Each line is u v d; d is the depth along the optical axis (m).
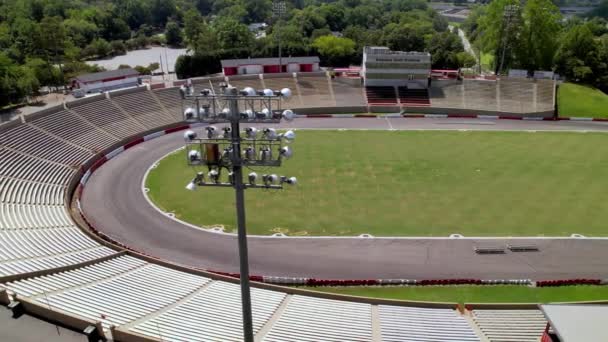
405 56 95.75
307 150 71.56
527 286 40.22
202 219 50.59
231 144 20.84
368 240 46.97
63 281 33.22
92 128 72.19
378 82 97.81
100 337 26.05
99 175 61.72
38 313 27.88
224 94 19.48
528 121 89.06
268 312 31.00
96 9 174.38
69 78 103.81
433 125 85.50
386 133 80.50
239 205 20.62
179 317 29.14
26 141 62.12
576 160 68.25
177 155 69.12
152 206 53.38
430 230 48.81
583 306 26.59
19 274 32.88
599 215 52.03
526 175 62.66
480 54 150.25
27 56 107.00
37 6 159.50
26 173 55.94
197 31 132.50
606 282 40.69
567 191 57.91
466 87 97.69
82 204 53.56
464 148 73.06
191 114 19.66
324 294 34.38
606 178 61.75
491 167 65.38
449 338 28.64
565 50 112.88
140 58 151.25
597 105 93.94
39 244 40.28
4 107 77.75
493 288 39.88
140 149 71.44
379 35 143.12
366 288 39.78
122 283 33.81
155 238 46.84
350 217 51.28
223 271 41.66
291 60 103.31
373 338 28.30
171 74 116.75
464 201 55.16
